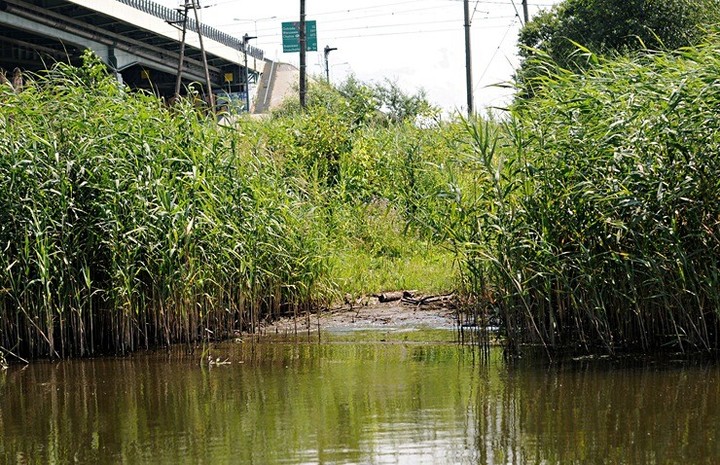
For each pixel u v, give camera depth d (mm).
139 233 9438
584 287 8672
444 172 10977
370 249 14398
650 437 5926
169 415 6988
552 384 7504
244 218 10375
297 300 11062
